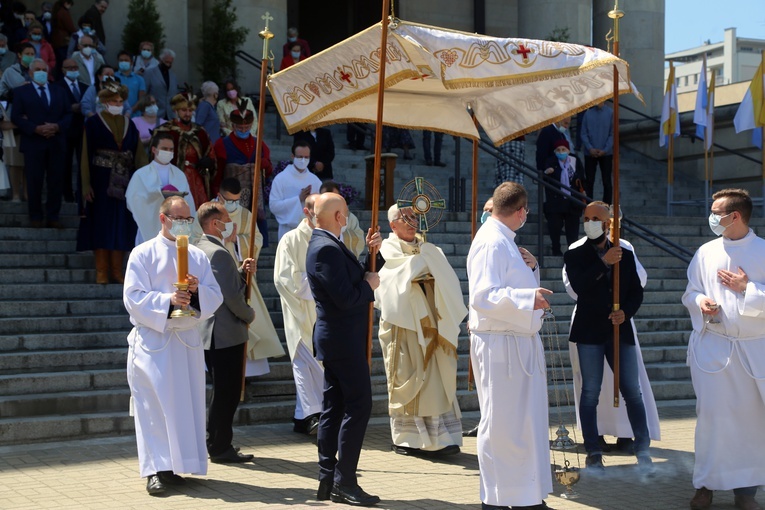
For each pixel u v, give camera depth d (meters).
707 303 6.59
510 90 8.02
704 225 15.34
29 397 8.33
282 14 18.59
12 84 12.77
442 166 16.69
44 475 7.05
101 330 9.84
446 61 6.41
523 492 6.14
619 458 7.99
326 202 6.63
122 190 10.52
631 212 17.48
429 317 7.87
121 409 8.61
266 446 8.12
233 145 11.23
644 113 20.64
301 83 7.54
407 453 7.96
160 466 6.60
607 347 7.66
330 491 6.55
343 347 6.48
